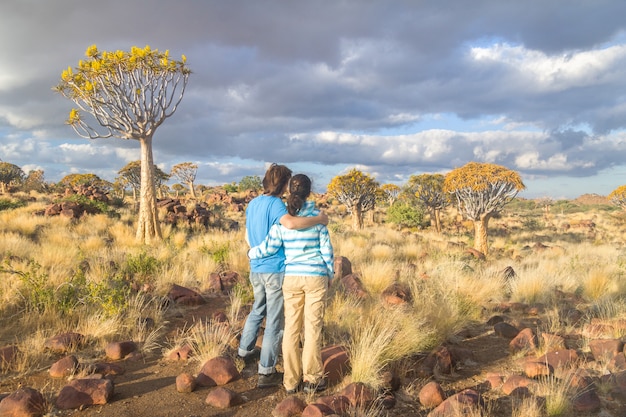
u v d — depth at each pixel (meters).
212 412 3.16
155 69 14.57
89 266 8.10
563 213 60.31
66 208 19.78
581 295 7.34
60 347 4.20
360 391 3.29
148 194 15.52
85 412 3.10
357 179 29.17
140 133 15.13
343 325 4.86
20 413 2.96
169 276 7.59
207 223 22.22
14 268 6.85
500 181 19.31
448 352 4.11
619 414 3.06
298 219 3.44
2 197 27.70
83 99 13.97
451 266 8.93
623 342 4.14
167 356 4.23
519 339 4.53
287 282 3.51
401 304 5.72
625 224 42.78
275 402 3.35
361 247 14.75
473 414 2.93
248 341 4.04
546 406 3.13
